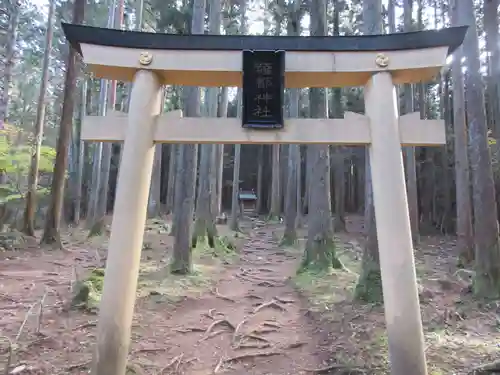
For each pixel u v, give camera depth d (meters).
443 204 17.92
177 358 4.15
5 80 12.27
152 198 19.31
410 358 2.81
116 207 3.10
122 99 17.94
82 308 5.40
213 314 5.71
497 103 11.44
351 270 8.60
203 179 11.67
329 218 8.41
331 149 19.66
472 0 6.38
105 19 16.50
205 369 3.99
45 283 6.97
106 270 3.03
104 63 3.26
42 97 12.11
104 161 13.71
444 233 17.00
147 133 3.22
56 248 10.45
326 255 8.17
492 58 9.73
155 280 7.26
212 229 11.49
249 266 9.74
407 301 2.88
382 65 3.24
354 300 5.89
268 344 4.62
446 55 3.18
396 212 3.02
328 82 3.47
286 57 3.28
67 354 4.09
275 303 6.26
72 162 19.94
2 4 14.02
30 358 3.94
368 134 3.21
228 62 3.29
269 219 21.08
